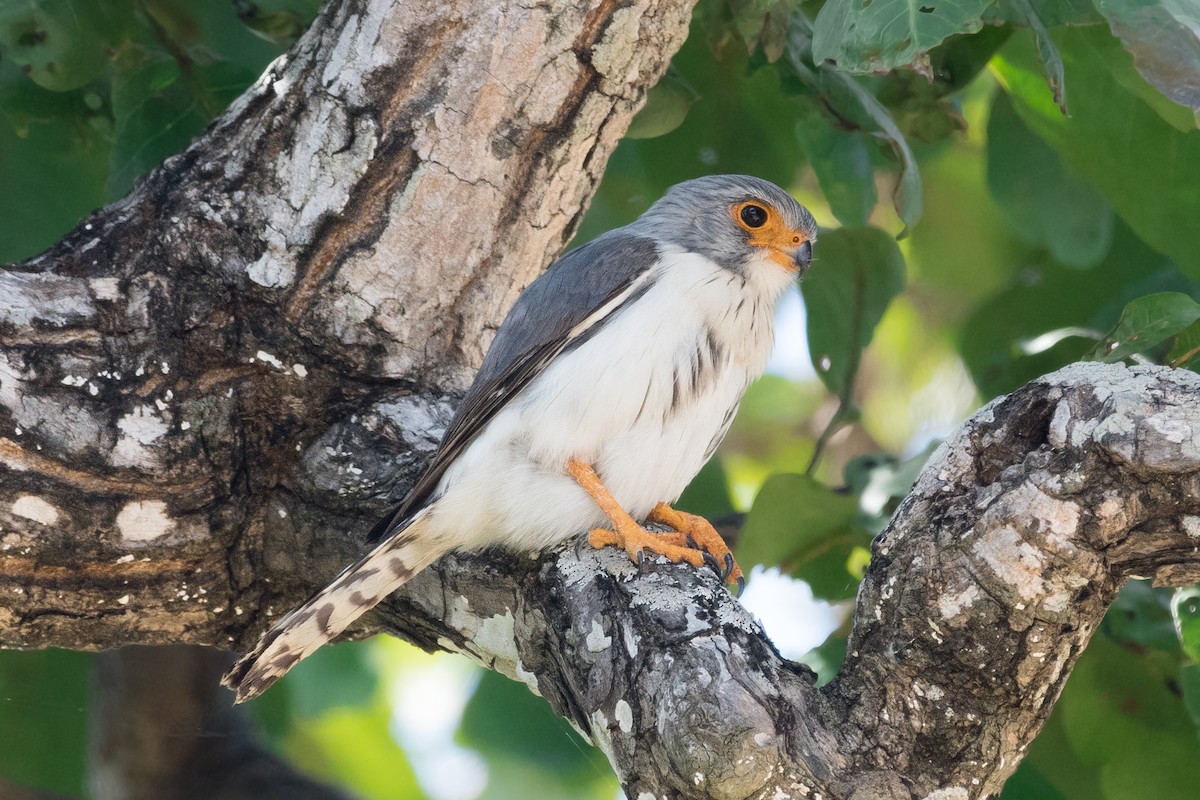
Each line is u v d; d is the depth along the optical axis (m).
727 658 6.91
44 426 8.20
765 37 10.88
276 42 11.27
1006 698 6.74
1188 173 11.16
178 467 8.59
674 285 9.54
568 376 9.06
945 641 6.74
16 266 8.83
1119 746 10.74
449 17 9.10
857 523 10.85
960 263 16.17
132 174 10.84
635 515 9.39
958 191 15.98
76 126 11.38
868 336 11.97
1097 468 6.43
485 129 9.28
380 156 9.16
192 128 11.00
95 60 10.36
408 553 8.58
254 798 13.07
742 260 10.09
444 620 8.90
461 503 8.63
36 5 10.15
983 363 12.95
